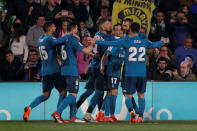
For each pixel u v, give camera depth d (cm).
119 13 3553
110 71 3156
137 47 2916
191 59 3897
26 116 3017
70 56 2948
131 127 2361
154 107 3597
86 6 4506
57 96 3588
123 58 3170
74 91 2967
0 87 3597
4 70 4006
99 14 4528
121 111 3569
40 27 4244
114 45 2925
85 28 4256
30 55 3944
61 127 2338
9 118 3581
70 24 2961
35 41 4219
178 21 4462
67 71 2948
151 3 3603
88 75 3506
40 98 3064
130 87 2933
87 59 3975
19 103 3591
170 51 3956
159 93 3603
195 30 4481
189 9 4700
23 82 3606
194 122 3139
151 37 4369
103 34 3203
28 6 4547
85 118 3228
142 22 3584
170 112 3600
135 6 3572
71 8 4412
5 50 4269
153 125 2608
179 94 3609
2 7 4506
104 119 3241
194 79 3844
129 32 2953
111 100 3192
